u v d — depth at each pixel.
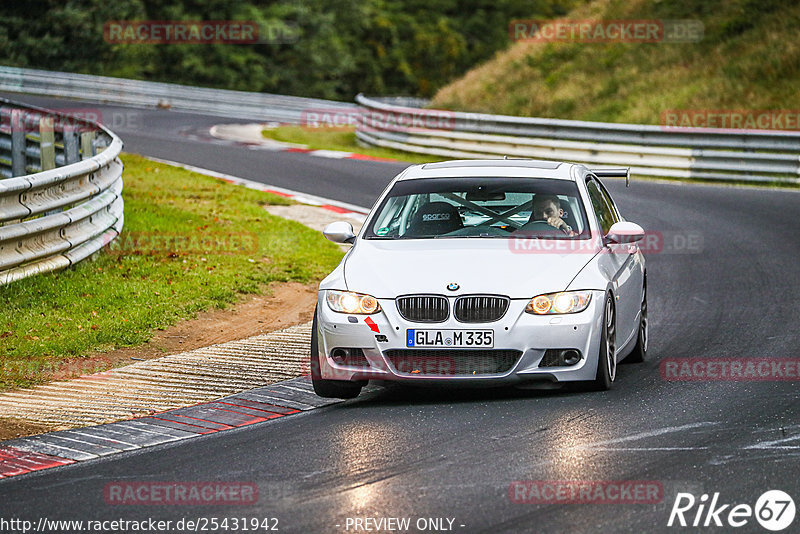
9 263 34.88
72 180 39.19
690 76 111.38
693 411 23.67
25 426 23.95
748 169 77.19
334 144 111.88
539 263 25.81
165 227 50.19
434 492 18.27
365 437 22.14
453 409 24.44
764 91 102.06
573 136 86.88
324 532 16.48
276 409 25.23
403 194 29.23
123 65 186.00
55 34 181.38
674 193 70.75
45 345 31.06
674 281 43.88
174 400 26.17
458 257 26.02
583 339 24.78
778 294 40.03
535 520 16.78
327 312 25.34
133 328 33.56
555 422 22.84
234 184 70.69
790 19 113.19
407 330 24.58
